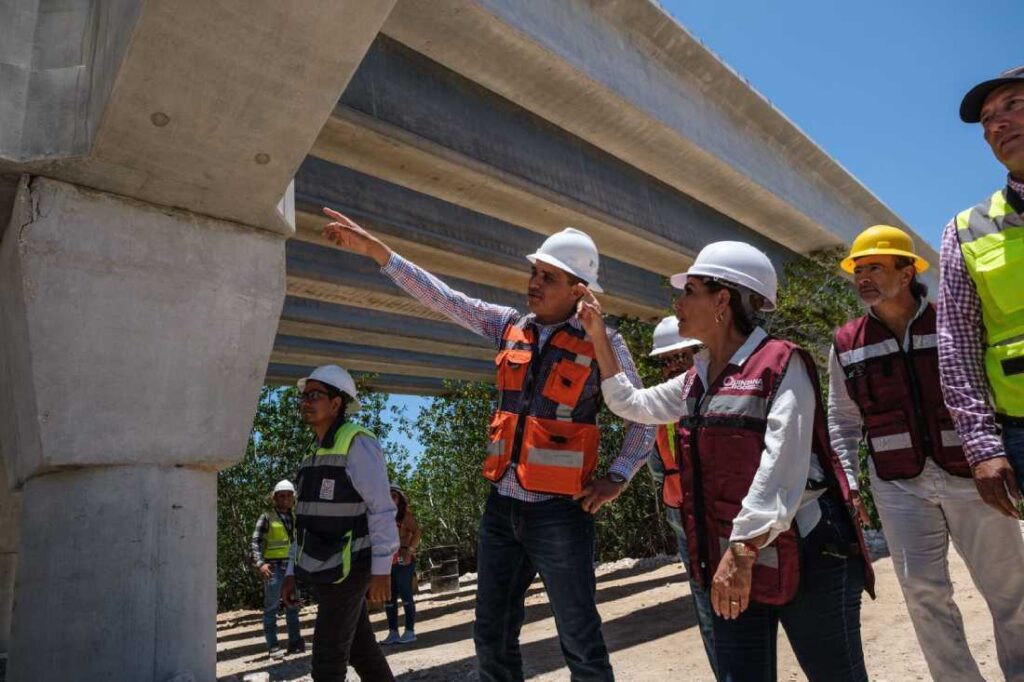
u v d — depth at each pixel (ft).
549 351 10.84
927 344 11.00
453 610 44.24
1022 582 10.37
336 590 12.89
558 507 10.37
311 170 29.58
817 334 43.70
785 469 7.03
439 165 27.78
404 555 31.60
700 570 7.52
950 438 10.62
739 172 35.96
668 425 14.79
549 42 24.82
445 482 70.59
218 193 15.83
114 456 14.67
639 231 36.65
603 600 37.45
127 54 12.48
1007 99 8.60
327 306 46.09
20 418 14.88
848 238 48.19
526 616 35.53
